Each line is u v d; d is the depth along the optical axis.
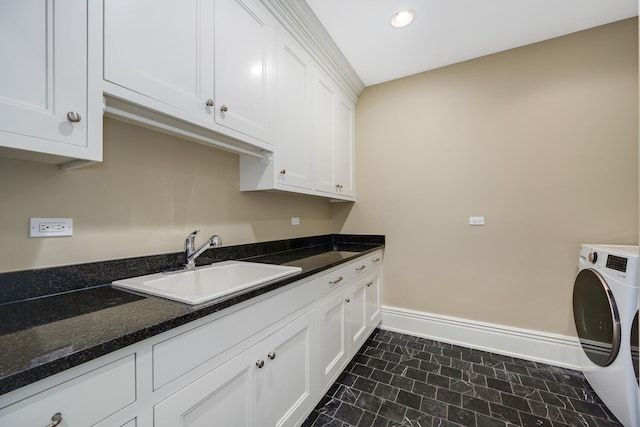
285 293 1.13
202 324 0.77
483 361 1.94
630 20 1.73
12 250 0.84
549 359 1.90
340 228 2.75
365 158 2.62
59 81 0.70
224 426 0.84
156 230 1.25
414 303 2.39
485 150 2.13
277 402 1.08
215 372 0.81
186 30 1.03
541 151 1.96
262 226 1.89
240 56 1.27
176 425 0.70
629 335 1.25
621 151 1.75
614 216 1.76
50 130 0.68
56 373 0.48
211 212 1.51
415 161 2.39
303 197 2.36
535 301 1.97
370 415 1.41
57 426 0.50
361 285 1.99
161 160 1.27
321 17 1.71
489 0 1.59
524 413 1.42
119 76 0.82
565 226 1.89
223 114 1.18
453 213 2.24
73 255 0.98
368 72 2.36
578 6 1.63
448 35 1.89
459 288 2.22
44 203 0.91
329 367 1.50
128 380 0.60
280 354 1.10
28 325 0.64
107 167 1.07
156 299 0.85
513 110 2.04
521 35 1.90
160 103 0.94
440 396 1.55
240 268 1.45
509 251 2.05
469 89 2.19
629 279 1.25
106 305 0.79
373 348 2.14
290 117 1.66
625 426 1.28
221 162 1.57
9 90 0.62
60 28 0.70
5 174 0.83
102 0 0.79
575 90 1.86
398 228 2.47
